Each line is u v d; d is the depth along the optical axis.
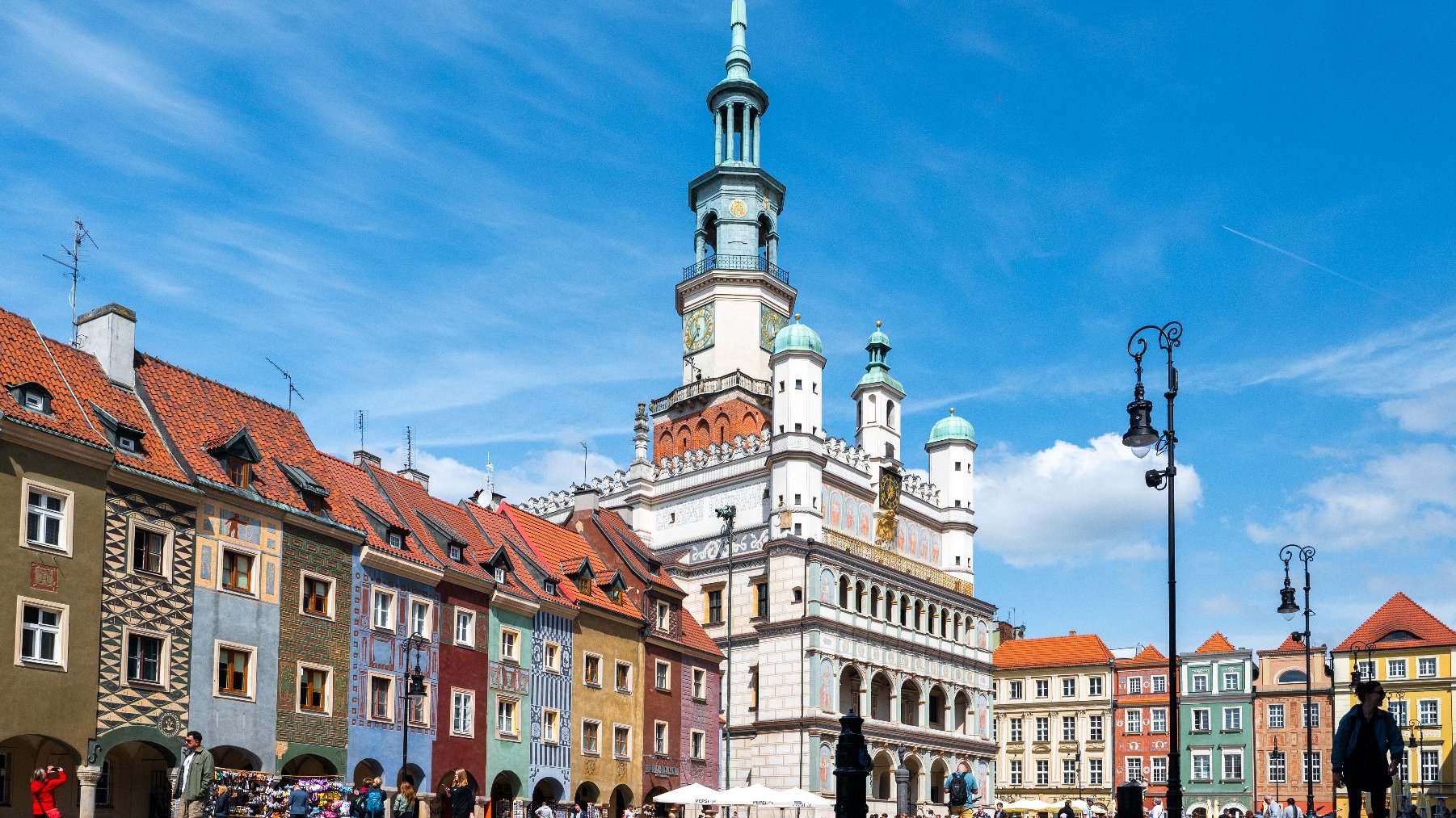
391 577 53.41
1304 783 119.88
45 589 38.91
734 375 100.88
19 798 39.22
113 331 46.19
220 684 44.81
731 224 106.62
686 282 106.69
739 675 89.06
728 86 108.88
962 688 99.81
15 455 38.53
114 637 41.06
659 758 71.06
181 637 43.44
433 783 54.47
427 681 54.78
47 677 38.62
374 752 51.31
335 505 52.44
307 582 49.22
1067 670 132.38
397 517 56.06
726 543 92.38
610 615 67.94
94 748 39.84
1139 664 129.88
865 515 95.25
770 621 87.25
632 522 96.00
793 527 88.06
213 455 46.84
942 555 103.94
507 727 59.84
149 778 44.00
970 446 106.50
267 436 52.03
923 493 102.38
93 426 41.97
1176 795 34.12
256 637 46.38
